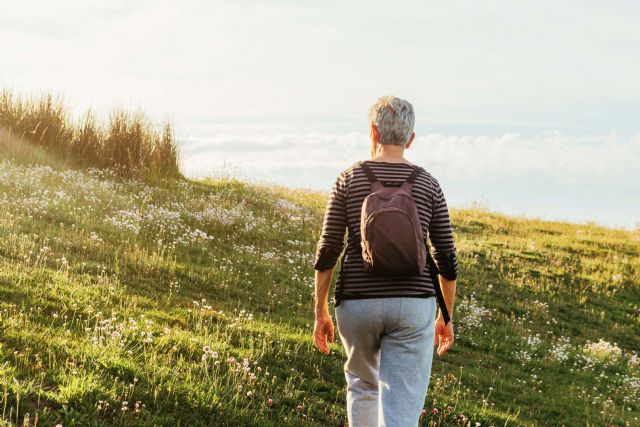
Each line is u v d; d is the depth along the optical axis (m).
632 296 16.70
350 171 3.52
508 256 18.02
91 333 5.78
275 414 5.20
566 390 9.82
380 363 3.42
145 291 8.47
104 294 7.54
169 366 5.45
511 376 9.78
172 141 20.84
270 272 12.23
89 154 19.16
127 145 19.41
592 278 17.25
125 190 16.47
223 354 6.16
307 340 7.70
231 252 13.16
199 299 9.00
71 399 4.24
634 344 13.82
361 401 3.62
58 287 7.25
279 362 6.64
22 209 11.57
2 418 3.77
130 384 4.65
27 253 8.57
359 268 3.37
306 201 22.31
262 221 16.83
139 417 4.34
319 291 3.60
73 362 4.85
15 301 6.38
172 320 7.27
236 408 4.89
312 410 5.56
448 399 6.95
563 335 13.29
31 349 4.94
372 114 3.60
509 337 12.19
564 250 19.94
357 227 3.39
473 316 12.64
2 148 17.38
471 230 21.19
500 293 14.95
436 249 3.51
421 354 3.35
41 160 17.55
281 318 9.06
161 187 18.33
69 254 9.17
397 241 3.18
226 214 16.28
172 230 13.52
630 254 20.42
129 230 12.16
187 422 4.49
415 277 3.34
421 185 3.43
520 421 7.05
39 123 18.11
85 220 11.93
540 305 14.56
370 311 3.32
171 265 10.32
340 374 6.82
